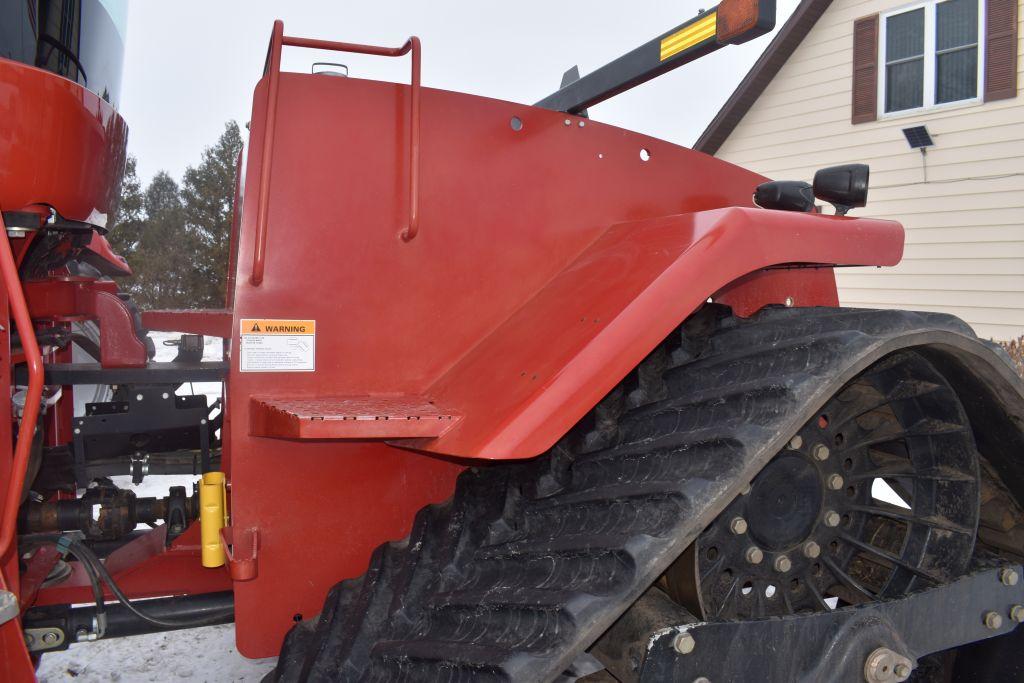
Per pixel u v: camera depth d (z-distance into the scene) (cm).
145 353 216
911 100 1048
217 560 192
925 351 181
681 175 231
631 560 139
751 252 168
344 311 189
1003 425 192
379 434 152
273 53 180
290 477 188
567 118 213
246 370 183
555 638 137
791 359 165
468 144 200
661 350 192
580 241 213
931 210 1034
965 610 191
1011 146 965
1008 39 956
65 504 218
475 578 169
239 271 182
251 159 183
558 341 166
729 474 147
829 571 198
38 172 167
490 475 189
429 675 153
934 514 197
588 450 177
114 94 228
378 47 196
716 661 158
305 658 181
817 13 1108
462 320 199
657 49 192
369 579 187
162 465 247
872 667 171
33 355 159
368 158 190
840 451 192
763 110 1194
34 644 202
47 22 186
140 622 215
